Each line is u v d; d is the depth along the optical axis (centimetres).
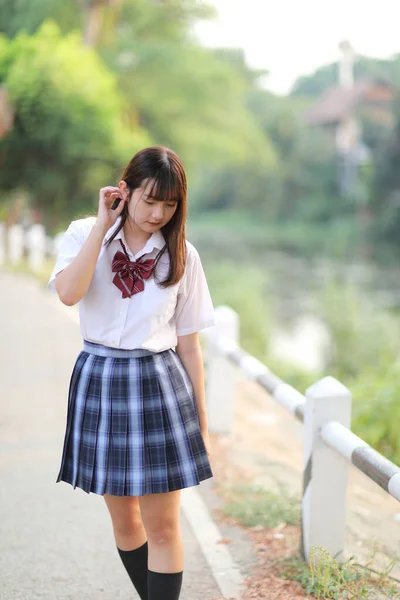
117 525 256
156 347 233
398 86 5572
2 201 2169
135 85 2672
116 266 229
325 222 5550
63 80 1545
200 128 2927
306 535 308
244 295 1591
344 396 298
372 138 5522
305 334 1662
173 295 234
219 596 293
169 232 232
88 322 233
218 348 496
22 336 923
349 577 293
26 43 1603
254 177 6181
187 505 392
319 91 8444
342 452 279
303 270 3194
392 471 248
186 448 235
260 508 381
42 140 1565
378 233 3825
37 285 1485
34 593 300
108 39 2408
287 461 479
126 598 297
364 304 2055
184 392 239
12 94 1530
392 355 1138
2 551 338
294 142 5944
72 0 2442
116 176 251
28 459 471
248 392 701
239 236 5244
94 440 231
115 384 230
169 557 243
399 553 336
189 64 2817
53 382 689
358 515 388
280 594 290
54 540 351
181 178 224
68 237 237
